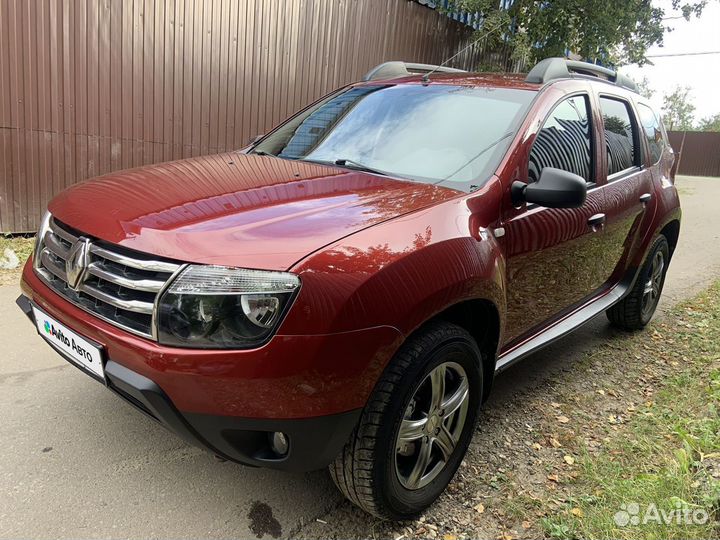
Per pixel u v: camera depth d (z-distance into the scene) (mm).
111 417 2994
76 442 2764
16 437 2764
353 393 1968
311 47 7629
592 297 4012
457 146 2936
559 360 4152
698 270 7199
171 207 2201
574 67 3744
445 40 9555
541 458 2896
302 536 2307
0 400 3076
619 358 4250
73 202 2424
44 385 3264
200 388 1867
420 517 2439
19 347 3713
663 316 5301
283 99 7516
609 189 3684
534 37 9406
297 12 7348
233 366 1843
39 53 5598
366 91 3658
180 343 1880
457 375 2467
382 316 1984
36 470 2541
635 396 3639
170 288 1893
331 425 1959
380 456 2107
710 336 4770
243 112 7152
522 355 3055
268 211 2178
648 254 4422
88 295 2164
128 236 2029
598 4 9031
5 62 5445
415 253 2129
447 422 2498
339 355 1910
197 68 6621
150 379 1912
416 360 2131
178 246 1941
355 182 2646
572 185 2533
